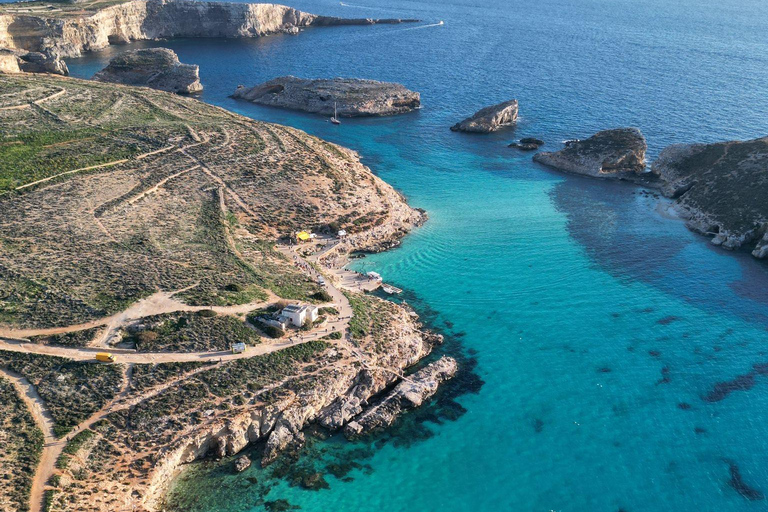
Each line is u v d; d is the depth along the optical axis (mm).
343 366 76812
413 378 80500
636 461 70062
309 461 68375
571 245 117750
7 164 116438
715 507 64688
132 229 100312
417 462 69250
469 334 91250
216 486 64125
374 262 109625
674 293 102750
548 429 74312
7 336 73375
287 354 76688
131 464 62156
